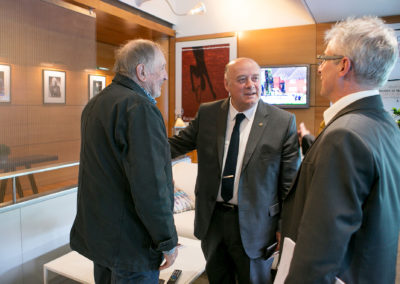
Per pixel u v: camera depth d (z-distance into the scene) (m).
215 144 1.63
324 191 0.76
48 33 2.58
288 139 1.55
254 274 1.57
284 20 4.62
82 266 1.85
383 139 0.79
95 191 1.16
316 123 4.57
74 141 2.83
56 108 2.65
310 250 0.75
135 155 1.08
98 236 1.15
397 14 3.98
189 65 5.25
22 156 2.34
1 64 2.21
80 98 2.91
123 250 1.14
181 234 2.66
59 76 2.68
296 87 4.57
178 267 1.84
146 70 1.23
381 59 0.82
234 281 1.74
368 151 0.74
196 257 1.97
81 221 1.23
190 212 3.01
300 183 0.93
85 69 2.97
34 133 2.45
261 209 1.51
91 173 1.17
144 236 1.17
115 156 1.13
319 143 0.85
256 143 1.53
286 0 4.57
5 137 2.22
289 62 4.64
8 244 1.94
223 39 4.99
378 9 3.79
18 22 2.33
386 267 0.78
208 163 1.64
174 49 5.32
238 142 1.59
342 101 0.88
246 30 4.86
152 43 1.28
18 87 2.33
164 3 4.92
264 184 1.52
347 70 0.85
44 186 2.55
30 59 2.43
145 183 1.08
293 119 1.59
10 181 2.29
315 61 4.48
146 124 1.12
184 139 1.83
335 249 0.73
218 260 1.64
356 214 0.74
